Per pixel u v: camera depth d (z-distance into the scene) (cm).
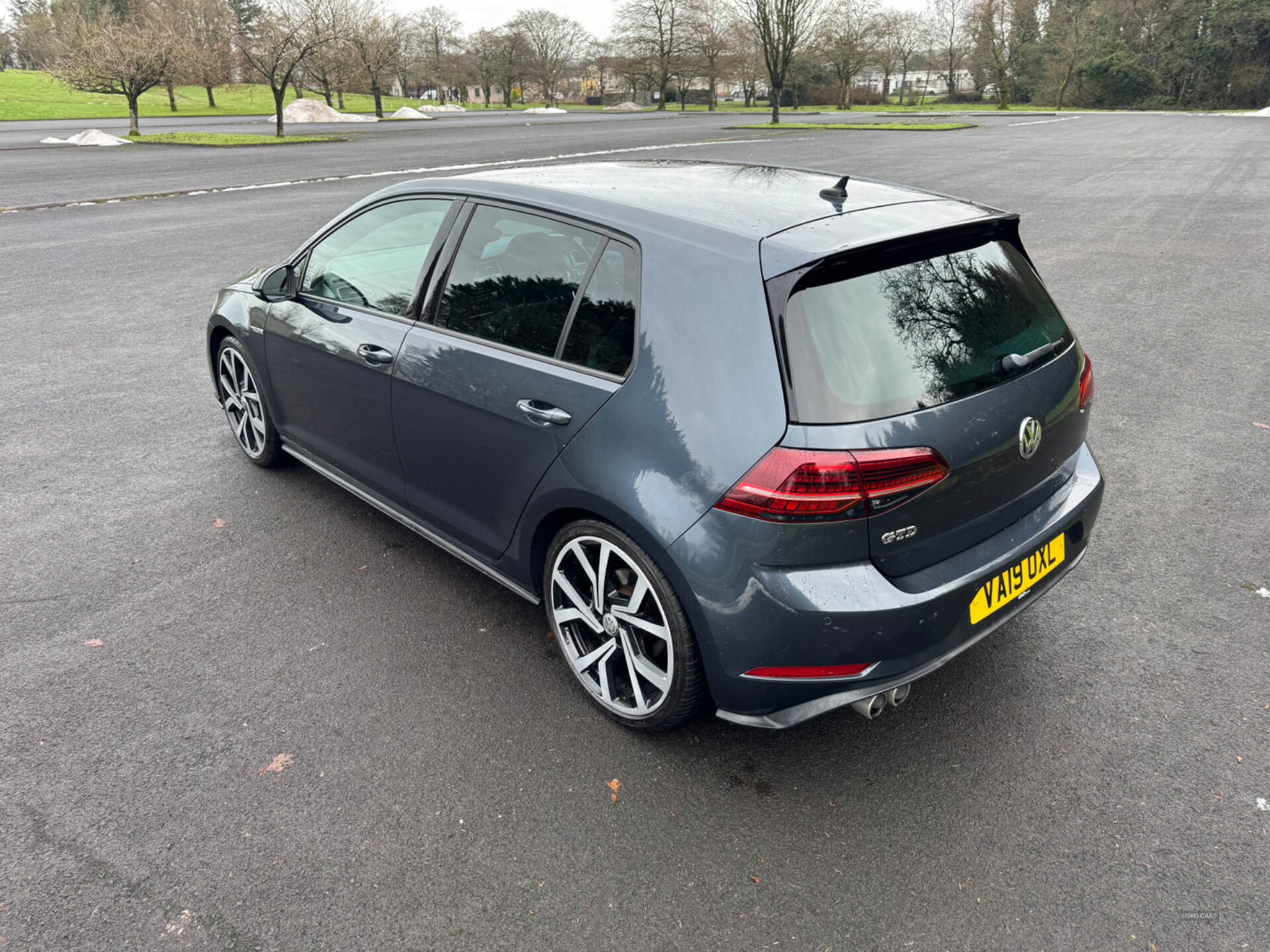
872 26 6625
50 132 3541
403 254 326
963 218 252
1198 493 429
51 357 651
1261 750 260
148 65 3186
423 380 302
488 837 231
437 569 367
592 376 248
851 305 220
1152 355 643
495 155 2334
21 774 250
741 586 214
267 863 222
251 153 2553
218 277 912
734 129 3922
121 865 220
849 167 1934
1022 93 7712
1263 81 6400
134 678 294
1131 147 2542
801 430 206
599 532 249
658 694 258
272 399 416
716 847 228
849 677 219
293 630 323
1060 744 264
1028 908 209
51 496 429
